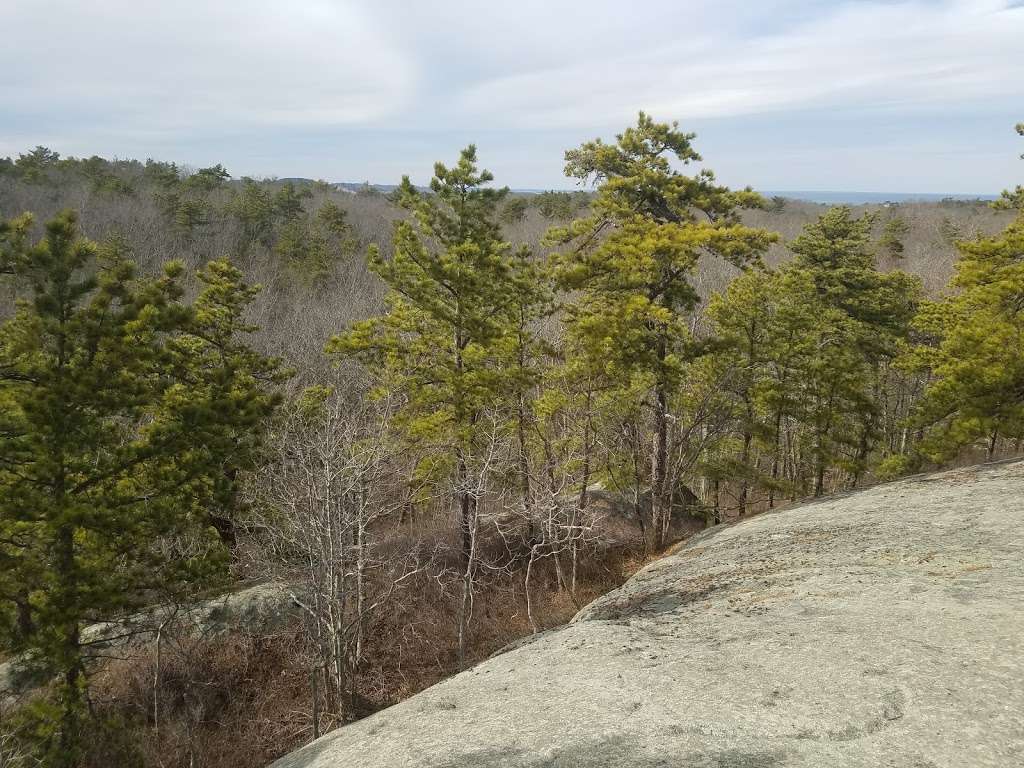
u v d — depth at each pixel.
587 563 22.16
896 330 29.05
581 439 20.89
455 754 6.40
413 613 19.08
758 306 21.31
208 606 17.45
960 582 9.40
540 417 19.73
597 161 18.12
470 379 17.70
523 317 20.23
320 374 30.48
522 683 8.08
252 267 51.97
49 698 11.39
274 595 17.88
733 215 18.25
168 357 12.56
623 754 5.88
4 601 10.96
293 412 15.56
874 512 14.65
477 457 17.88
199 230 59.50
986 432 16.67
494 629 18.92
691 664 7.73
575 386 19.50
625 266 16.39
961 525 12.31
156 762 14.05
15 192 61.94
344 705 14.12
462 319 17.98
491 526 23.73
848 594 9.69
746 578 11.98
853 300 27.92
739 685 6.91
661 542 21.55
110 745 12.62
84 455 11.28
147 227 54.84
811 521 15.30
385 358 18.55
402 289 18.12
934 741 5.48
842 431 23.34
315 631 15.06
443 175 17.67
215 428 12.44
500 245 18.58
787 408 21.73
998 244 17.22
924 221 91.50
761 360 21.66
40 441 10.41
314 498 12.95
